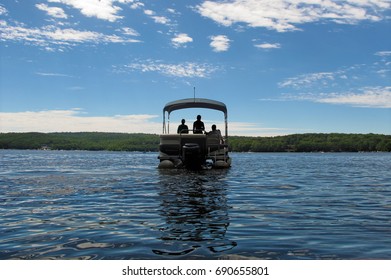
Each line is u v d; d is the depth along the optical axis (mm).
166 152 21141
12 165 31859
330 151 163625
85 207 9328
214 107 22406
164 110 22312
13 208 9227
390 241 6086
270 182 16328
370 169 28344
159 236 6348
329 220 7781
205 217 8031
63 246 5789
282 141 162500
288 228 6992
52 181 16406
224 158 21922
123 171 23125
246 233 6574
